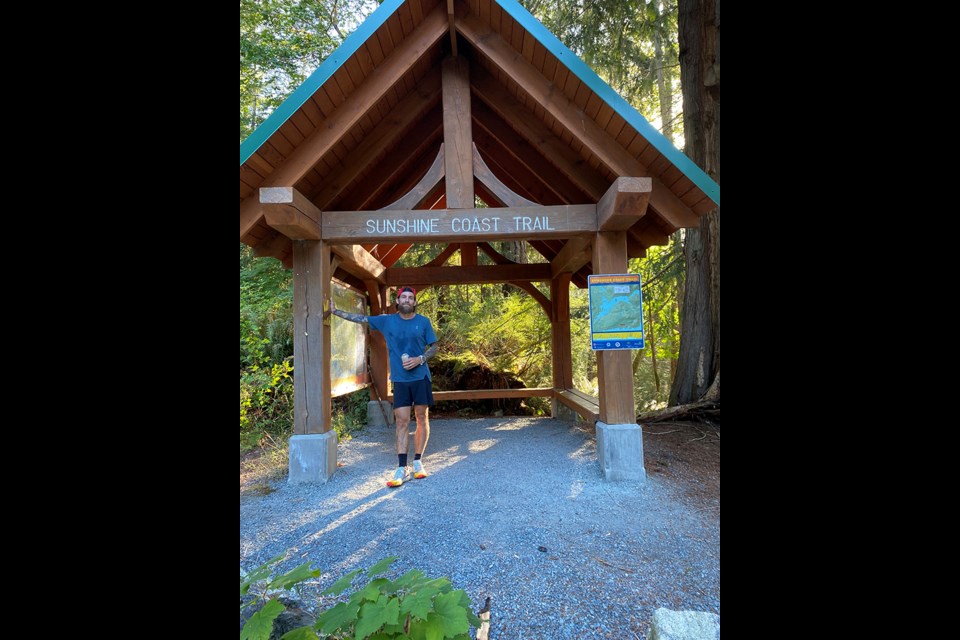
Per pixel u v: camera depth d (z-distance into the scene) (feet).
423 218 13.79
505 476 13.76
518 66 12.78
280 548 9.32
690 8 22.84
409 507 11.39
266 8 32.86
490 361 30.07
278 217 12.06
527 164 15.98
